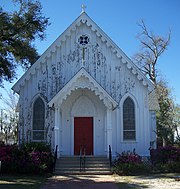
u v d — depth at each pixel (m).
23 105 23.70
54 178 18.08
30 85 23.88
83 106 24.47
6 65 19.77
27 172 19.25
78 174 19.69
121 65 23.95
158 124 36.72
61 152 23.53
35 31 19.86
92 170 20.23
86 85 21.98
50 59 24.11
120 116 23.47
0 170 19.03
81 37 24.41
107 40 24.12
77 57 24.17
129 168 19.64
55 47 24.11
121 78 23.84
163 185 14.95
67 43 24.31
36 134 23.45
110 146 21.44
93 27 24.25
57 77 23.92
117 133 23.31
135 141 23.28
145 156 23.00
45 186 15.23
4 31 18.95
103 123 24.17
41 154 20.08
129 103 23.73
